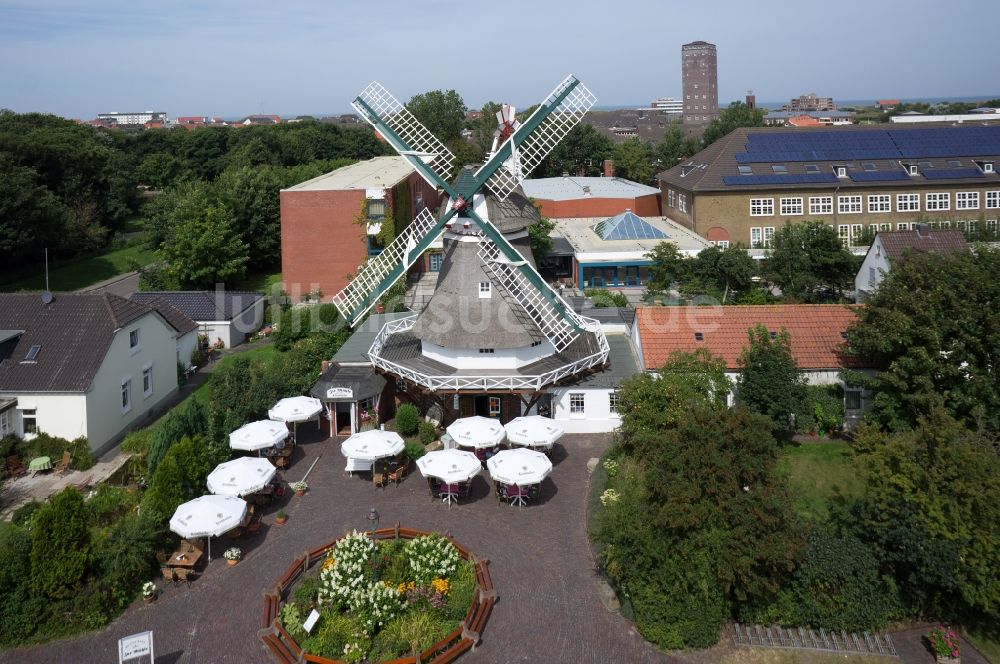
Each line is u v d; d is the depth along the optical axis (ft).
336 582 84.58
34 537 85.15
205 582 90.99
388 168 307.58
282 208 228.84
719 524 82.23
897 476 86.38
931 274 122.01
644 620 81.46
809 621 84.33
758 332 125.80
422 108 475.72
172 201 264.93
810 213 262.26
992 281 116.98
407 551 90.79
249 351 187.01
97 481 116.98
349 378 134.41
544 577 91.30
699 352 123.03
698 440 87.04
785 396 120.88
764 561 81.20
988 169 261.44
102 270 273.75
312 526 103.30
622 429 121.08
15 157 284.61
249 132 488.02
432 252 268.21
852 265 182.80
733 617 86.07
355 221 228.63
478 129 459.32
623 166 415.23
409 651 77.66
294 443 129.59
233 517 92.22
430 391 126.00
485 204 126.21
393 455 115.75
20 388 121.90
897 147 270.26
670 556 81.97
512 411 132.57
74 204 296.10
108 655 79.00
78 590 84.48
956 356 114.62
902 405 117.80
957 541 82.33
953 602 86.79
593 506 107.04
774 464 87.40
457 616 82.89
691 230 270.87
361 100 134.72
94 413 125.08
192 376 167.94
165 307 170.09
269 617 82.79
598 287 241.96
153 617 84.74
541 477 103.81
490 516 105.60
